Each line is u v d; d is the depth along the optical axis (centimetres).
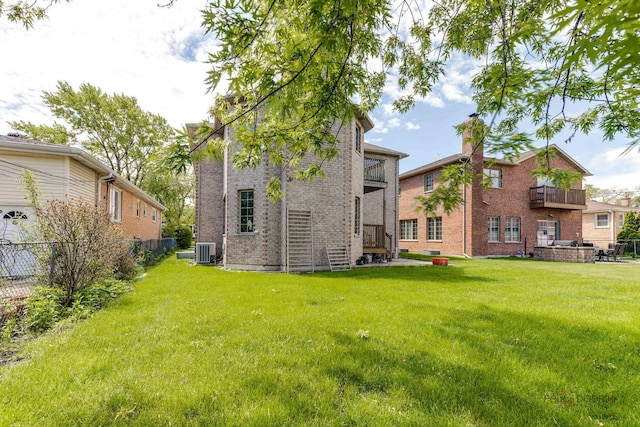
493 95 335
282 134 354
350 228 1100
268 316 436
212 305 500
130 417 202
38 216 529
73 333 360
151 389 234
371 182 1300
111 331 367
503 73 315
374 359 291
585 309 494
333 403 221
